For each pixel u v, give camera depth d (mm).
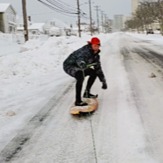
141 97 7098
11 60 13453
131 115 5723
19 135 5066
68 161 4008
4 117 6121
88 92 6793
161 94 7285
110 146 4387
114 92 7770
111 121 5469
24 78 10750
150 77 9727
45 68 13062
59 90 8594
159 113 5770
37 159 4133
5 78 10695
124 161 3902
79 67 5973
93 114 5961
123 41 42688
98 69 6344
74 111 5781
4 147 4594
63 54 17406
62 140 4742
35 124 5590
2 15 66312
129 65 13242
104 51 22875
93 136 4812
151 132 4809
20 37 48812
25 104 7109
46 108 6676
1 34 47438
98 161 3945
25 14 24688
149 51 21156
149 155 4027
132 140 4539
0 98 7812
